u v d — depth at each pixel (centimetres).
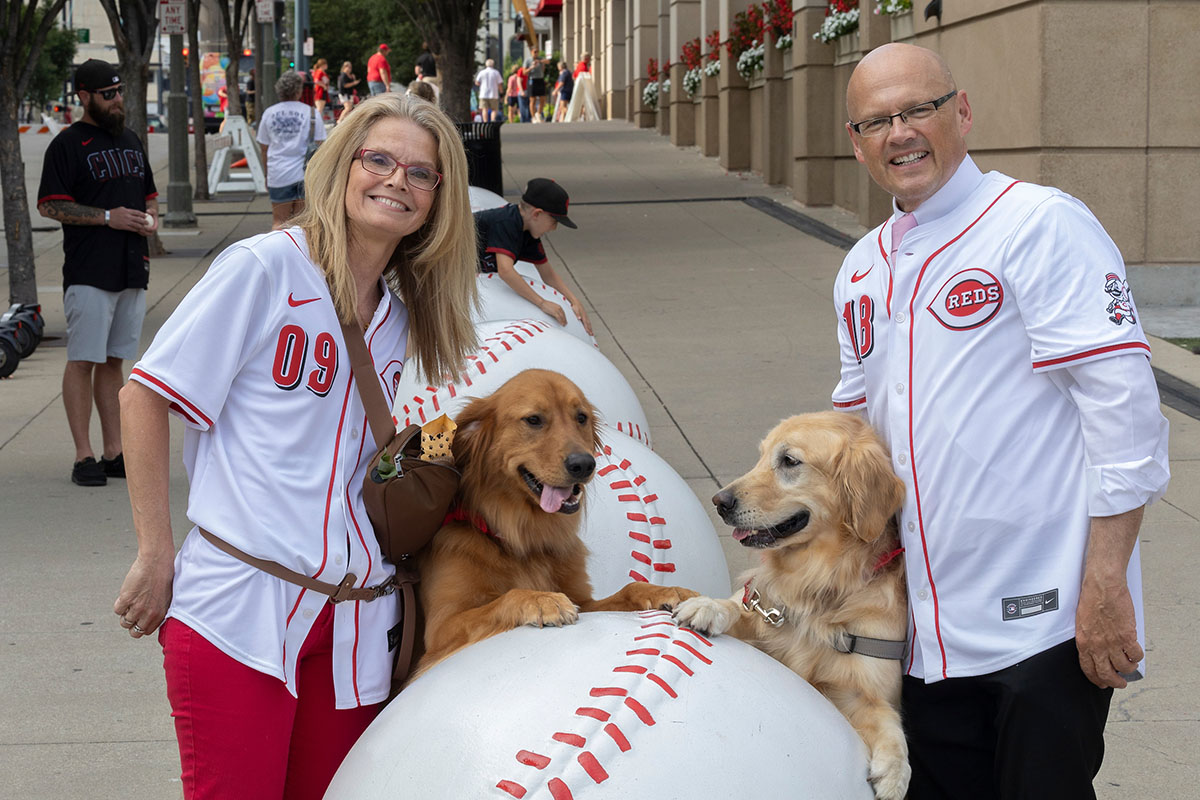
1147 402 261
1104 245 274
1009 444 277
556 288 850
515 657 262
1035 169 1101
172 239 1736
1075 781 281
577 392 337
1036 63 1078
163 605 274
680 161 2533
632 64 3662
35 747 434
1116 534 263
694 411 868
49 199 711
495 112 4462
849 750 262
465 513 322
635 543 411
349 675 287
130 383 269
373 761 252
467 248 307
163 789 406
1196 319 1045
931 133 283
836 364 984
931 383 284
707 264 1431
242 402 274
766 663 270
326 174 284
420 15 2070
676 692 245
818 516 305
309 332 277
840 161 1783
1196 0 1062
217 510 272
